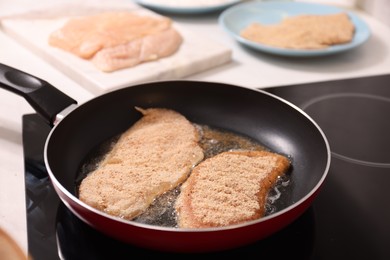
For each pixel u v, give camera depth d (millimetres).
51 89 884
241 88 945
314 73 1100
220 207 786
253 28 1182
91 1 1316
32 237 777
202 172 839
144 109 951
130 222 685
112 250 769
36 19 1209
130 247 772
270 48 1093
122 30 1134
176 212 800
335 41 1130
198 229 674
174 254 765
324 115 992
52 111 864
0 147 896
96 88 1017
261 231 704
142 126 928
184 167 857
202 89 958
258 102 941
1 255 759
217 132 938
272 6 1283
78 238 780
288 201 824
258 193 811
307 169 865
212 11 1273
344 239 791
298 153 890
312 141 875
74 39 1101
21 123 947
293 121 908
